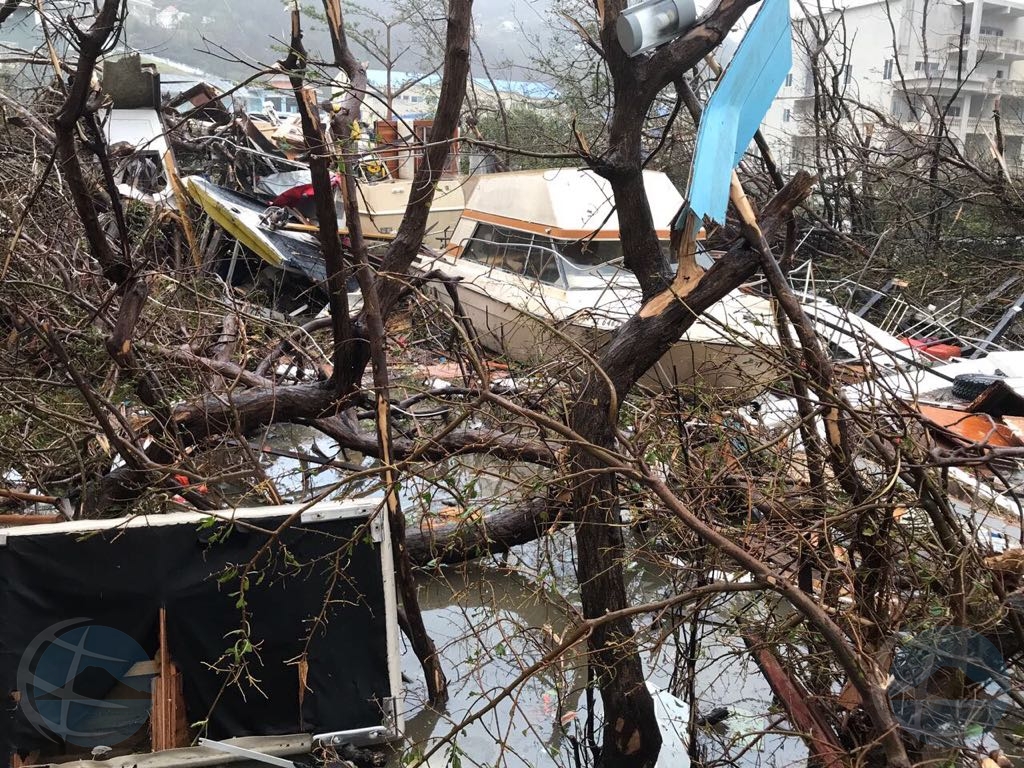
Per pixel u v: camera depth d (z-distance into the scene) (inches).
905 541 145.3
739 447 181.6
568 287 353.1
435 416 260.1
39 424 220.4
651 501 158.6
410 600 171.5
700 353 266.4
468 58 173.6
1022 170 499.2
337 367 200.2
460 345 239.9
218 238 412.2
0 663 139.4
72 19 153.6
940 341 346.9
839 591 147.9
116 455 221.3
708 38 150.1
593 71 505.0
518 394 208.2
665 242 352.8
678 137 298.4
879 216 474.0
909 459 142.5
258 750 145.4
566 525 201.3
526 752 162.1
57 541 141.6
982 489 202.5
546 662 123.1
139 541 144.0
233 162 560.1
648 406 182.2
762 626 156.6
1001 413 249.0
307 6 184.9
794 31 540.7
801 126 705.6
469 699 176.7
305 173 510.6
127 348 191.2
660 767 153.2
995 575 146.4
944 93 888.9
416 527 213.8
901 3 916.6
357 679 150.4
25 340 240.5
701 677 179.9
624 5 151.9
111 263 186.4
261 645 147.4
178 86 631.2
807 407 157.0
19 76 270.4
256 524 147.5
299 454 251.0
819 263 425.1
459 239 432.5
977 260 422.0
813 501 152.4
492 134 570.9
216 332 285.9
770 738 159.2
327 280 186.2
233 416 203.3
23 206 248.5
